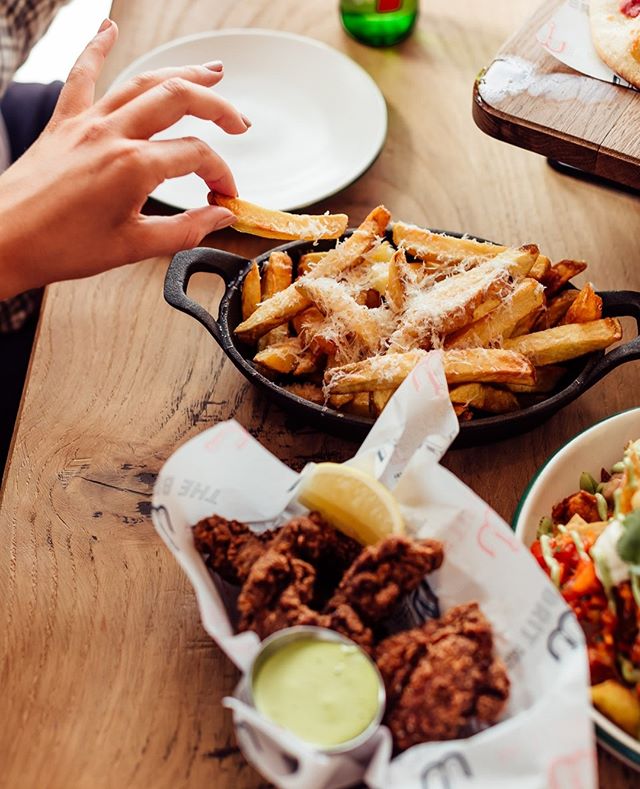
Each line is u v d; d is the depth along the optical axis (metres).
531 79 1.29
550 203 1.41
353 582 0.80
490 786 0.67
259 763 0.70
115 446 1.11
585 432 0.97
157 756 0.84
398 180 1.44
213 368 1.20
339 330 1.03
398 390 0.91
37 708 0.88
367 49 1.66
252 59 1.60
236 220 1.12
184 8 1.75
